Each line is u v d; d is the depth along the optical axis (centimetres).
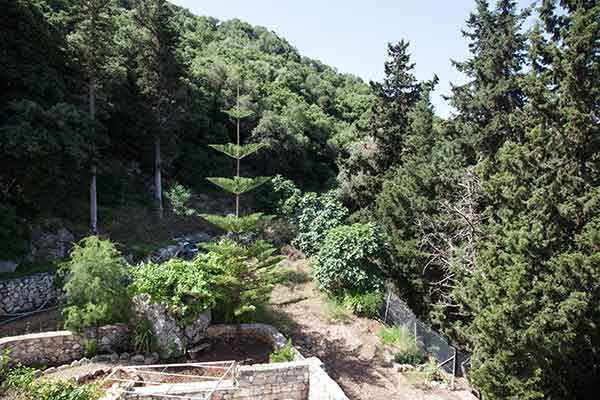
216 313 1005
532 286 855
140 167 2406
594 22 878
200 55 3375
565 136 925
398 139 2075
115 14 2684
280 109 3394
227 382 761
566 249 893
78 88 1838
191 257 1873
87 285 841
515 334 815
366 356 991
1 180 1324
